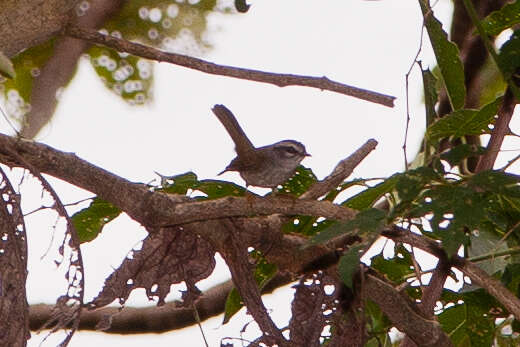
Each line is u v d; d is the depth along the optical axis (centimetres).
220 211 790
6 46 763
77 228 900
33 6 762
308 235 951
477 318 956
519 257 860
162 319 1146
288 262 866
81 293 729
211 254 883
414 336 838
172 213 792
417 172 687
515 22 910
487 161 799
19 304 699
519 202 803
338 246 864
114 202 788
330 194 923
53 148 762
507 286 905
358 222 690
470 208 677
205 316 1177
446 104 1191
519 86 815
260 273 970
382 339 974
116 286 874
